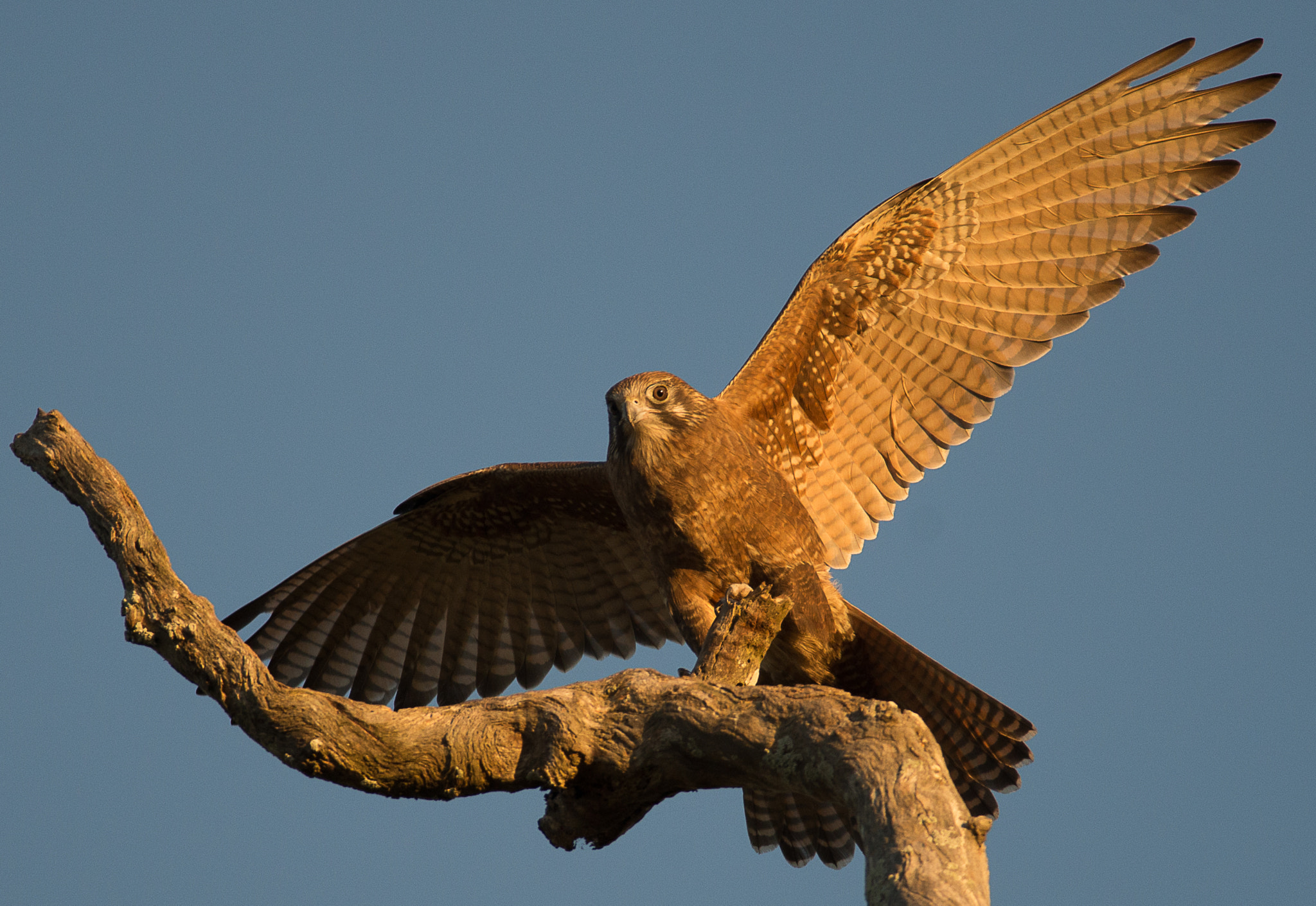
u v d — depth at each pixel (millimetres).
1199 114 12492
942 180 13195
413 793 8641
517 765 8523
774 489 12570
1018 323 13086
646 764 8203
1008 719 11734
